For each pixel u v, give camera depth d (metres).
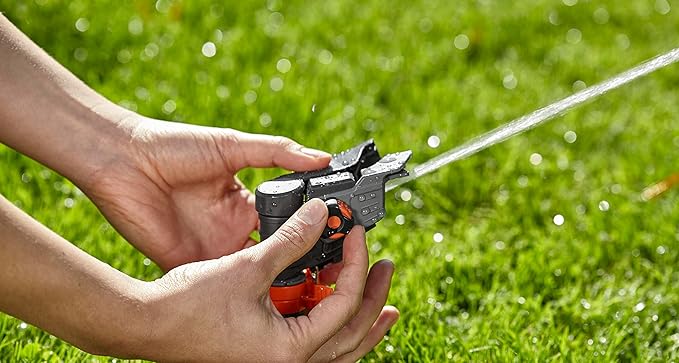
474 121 1.26
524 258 1.05
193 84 1.29
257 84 1.30
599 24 1.55
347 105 1.27
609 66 1.41
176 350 0.76
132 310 0.74
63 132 0.88
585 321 0.99
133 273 1.02
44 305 0.73
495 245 1.08
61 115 0.88
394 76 1.36
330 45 1.44
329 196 0.81
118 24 1.41
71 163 0.88
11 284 0.72
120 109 0.90
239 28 1.45
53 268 0.73
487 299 1.01
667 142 1.23
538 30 1.53
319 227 0.79
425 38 1.48
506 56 1.45
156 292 0.75
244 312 0.77
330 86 1.30
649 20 1.56
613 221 1.10
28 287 0.72
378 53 1.42
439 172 1.17
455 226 1.12
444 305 1.01
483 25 1.51
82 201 1.10
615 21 1.57
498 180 1.17
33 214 1.08
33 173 1.13
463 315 1.00
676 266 1.05
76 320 0.74
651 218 1.10
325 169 0.83
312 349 0.79
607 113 1.28
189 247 0.92
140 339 0.75
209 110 1.24
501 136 0.82
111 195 0.89
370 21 1.50
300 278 0.82
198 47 1.39
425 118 1.26
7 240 0.72
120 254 1.04
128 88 1.28
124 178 0.89
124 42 1.38
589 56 1.43
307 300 0.83
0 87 0.86
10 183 1.12
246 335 0.77
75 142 0.88
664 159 1.20
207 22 1.45
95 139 0.89
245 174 1.15
